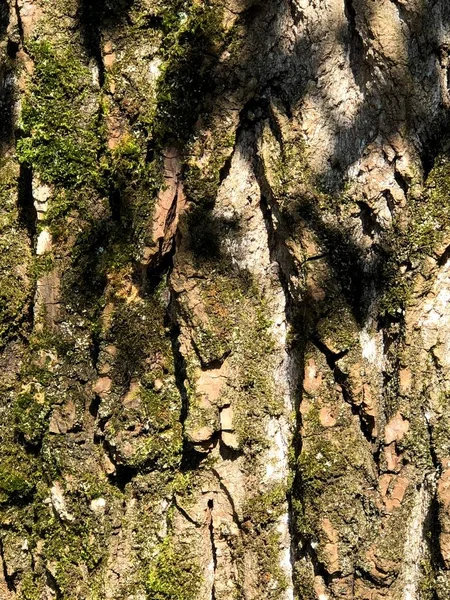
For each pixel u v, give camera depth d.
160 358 0.72
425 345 0.67
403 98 0.67
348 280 0.68
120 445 0.71
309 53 0.69
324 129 0.69
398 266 0.68
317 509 0.68
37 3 0.73
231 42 0.69
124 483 0.73
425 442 0.67
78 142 0.73
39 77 0.73
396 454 0.67
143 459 0.71
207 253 0.70
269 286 0.71
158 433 0.72
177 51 0.69
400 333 0.67
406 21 0.67
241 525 0.71
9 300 0.75
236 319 0.71
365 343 0.69
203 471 0.71
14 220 0.76
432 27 0.67
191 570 0.71
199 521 0.71
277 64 0.69
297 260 0.69
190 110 0.70
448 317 0.67
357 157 0.68
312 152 0.69
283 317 0.71
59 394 0.73
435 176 0.67
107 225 0.73
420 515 0.68
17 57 0.75
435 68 0.67
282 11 0.69
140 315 0.72
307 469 0.68
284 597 0.70
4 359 0.76
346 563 0.67
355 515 0.67
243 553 0.71
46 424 0.73
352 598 0.68
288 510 0.71
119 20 0.71
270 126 0.70
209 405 0.70
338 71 0.69
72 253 0.73
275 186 0.69
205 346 0.70
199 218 0.70
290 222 0.69
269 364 0.71
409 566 0.68
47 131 0.73
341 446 0.68
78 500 0.73
